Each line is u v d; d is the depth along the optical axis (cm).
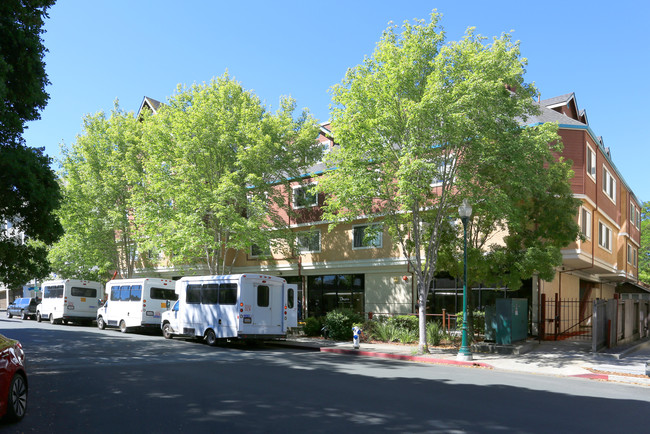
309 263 3002
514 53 1711
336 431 737
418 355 1733
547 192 1872
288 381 1164
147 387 1077
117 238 3328
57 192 1238
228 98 2506
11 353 764
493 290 2389
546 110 2481
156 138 2508
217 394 1002
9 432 720
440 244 1933
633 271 3756
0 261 1277
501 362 1582
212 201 2367
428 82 1608
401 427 762
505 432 745
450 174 1800
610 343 1867
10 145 1191
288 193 2828
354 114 1695
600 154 2544
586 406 940
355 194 1678
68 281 3259
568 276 2725
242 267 3356
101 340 2172
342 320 2280
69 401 932
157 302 2655
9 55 1150
